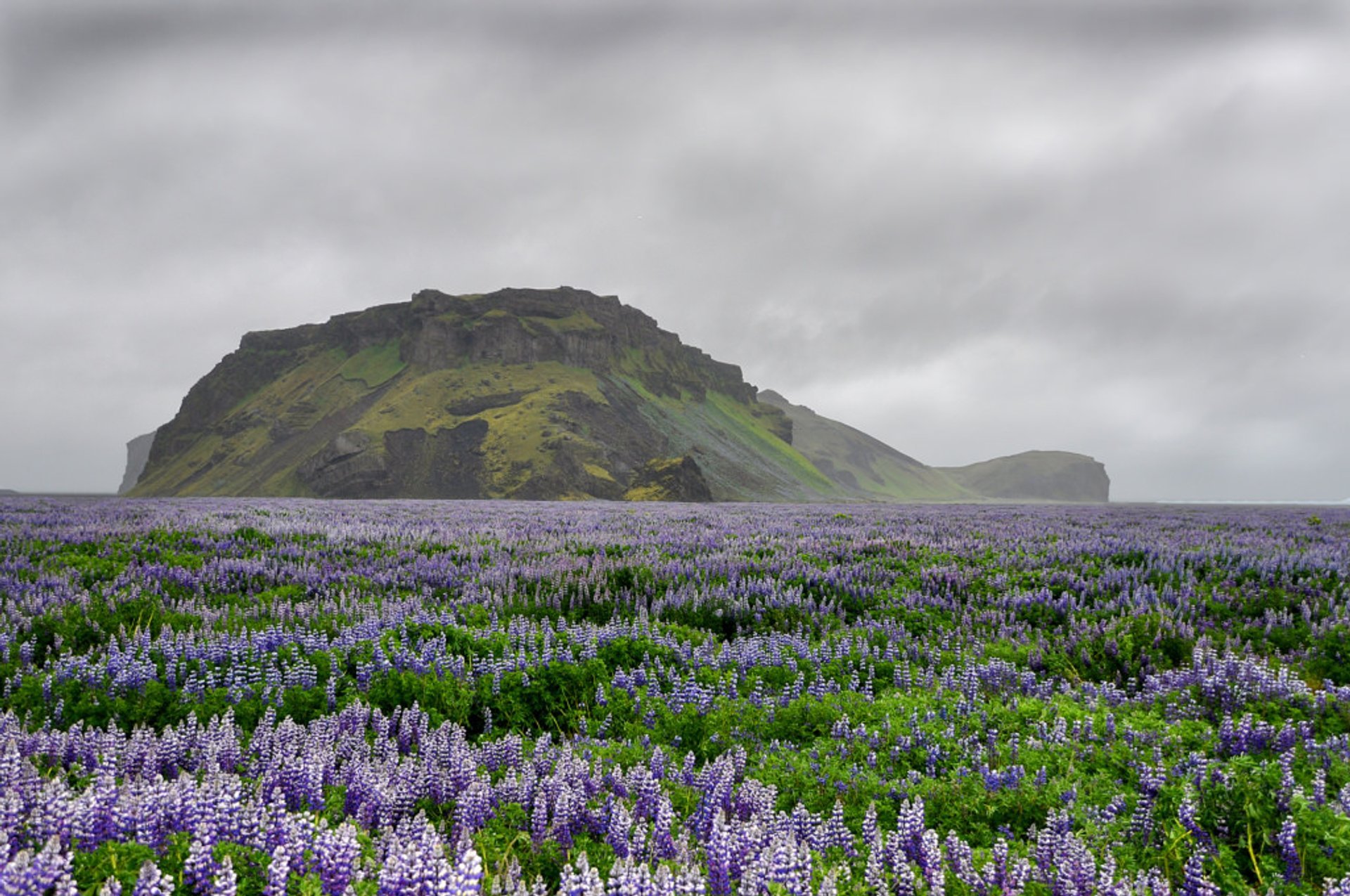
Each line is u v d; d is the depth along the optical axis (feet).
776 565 52.85
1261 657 32.86
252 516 86.53
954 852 15.16
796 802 18.74
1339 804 16.62
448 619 34.73
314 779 16.37
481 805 16.22
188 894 12.21
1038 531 79.61
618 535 72.84
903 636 36.35
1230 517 111.75
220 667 26.94
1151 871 14.52
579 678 27.35
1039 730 22.95
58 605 35.37
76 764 17.43
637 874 12.01
